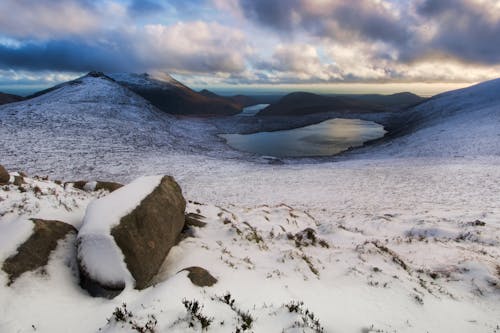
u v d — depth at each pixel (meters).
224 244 9.23
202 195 30.56
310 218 18.84
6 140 47.31
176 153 58.19
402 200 25.89
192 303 4.80
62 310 4.91
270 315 4.98
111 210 6.57
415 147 63.34
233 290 5.84
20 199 7.96
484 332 5.79
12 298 4.82
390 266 8.82
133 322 4.27
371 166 44.59
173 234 7.79
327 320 5.24
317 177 38.34
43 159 41.53
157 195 7.77
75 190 12.09
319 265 8.43
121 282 5.68
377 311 5.92
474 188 26.83
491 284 7.87
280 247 10.09
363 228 16.25
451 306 6.67
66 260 6.09
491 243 12.16
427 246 11.38
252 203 27.55
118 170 40.62
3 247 5.53
